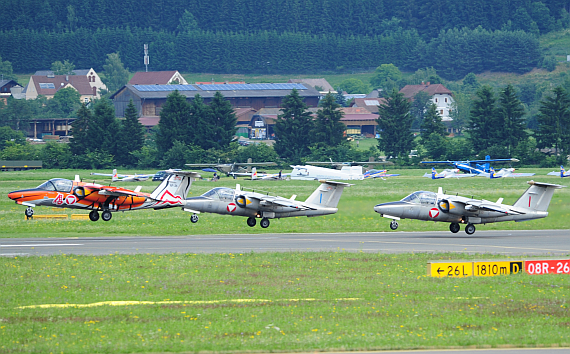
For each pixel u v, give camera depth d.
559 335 63.66
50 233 147.38
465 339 61.88
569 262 96.31
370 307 74.62
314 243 130.88
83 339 62.34
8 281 86.94
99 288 83.62
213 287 84.75
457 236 145.00
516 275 93.94
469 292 82.50
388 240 136.50
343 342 61.09
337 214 188.00
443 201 145.25
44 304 75.81
